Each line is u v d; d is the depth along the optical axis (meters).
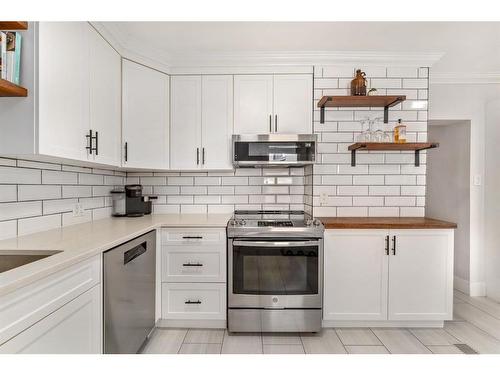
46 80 1.43
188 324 2.36
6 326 0.90
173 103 2.66
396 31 2.22
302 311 2.26
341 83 2.65
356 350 2.08
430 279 2.31
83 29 1.77
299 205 2.94
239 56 2.58
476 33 2.25
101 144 2.00
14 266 1.36
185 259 2.31
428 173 3.82
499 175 3.04
